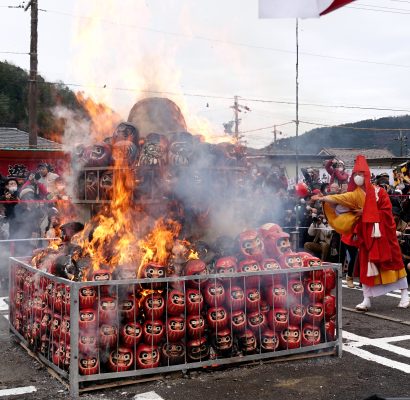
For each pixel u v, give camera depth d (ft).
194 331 14.25
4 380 14.34
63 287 13.92
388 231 22.59
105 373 13.30
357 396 13.10
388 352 16.94
